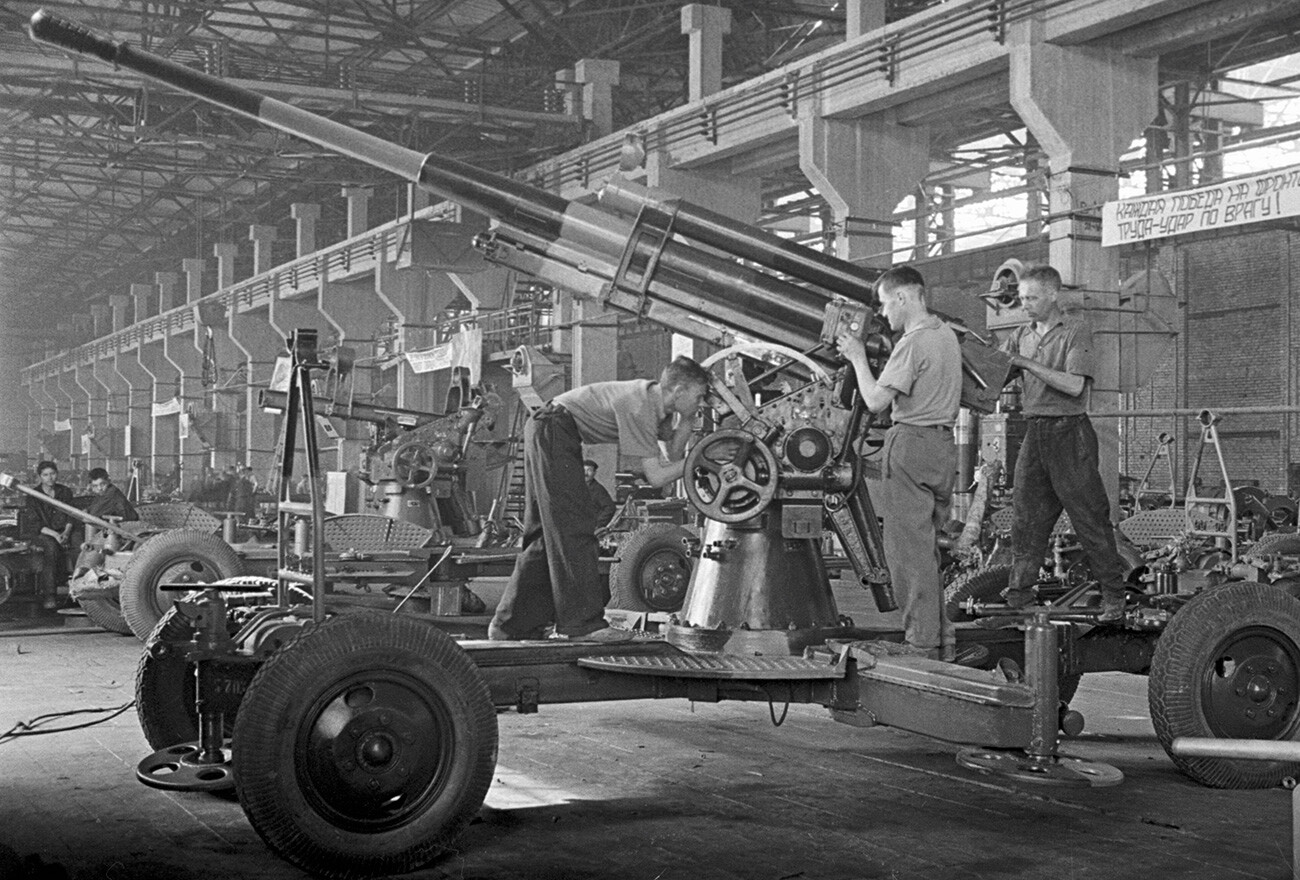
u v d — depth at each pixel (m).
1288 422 24.02
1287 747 2.69
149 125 28.12
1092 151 14.82
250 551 11.12
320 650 4.32
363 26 25.80
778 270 6.23
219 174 30.77
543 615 5.89
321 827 4.27
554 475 5.66
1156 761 6.25
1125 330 15.10
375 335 32.22
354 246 30.27
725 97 19.38
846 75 17.33
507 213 6.43
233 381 39.16
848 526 6.04
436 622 7.83
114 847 4.64
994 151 26.83
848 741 6.66
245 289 36.38
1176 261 25.86
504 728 7.03
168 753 5.52
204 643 5.15
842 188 17.83
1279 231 24.19
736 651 5.64
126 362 48.00
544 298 26.11
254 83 24.42
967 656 5.84
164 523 12.59
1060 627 6.04
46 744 6.45
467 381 12.73
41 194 40.03
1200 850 4.63
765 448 5.67
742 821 5.00
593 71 24.59
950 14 15.55
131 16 26.55
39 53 26.17
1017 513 6.45
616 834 4.81
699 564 5.95
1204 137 27.05
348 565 9.64
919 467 5.55
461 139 27.58
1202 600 5.67
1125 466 25.33
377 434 12.51
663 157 20.73
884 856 4.53
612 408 5.73
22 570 12.62
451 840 4.46
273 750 4.24
